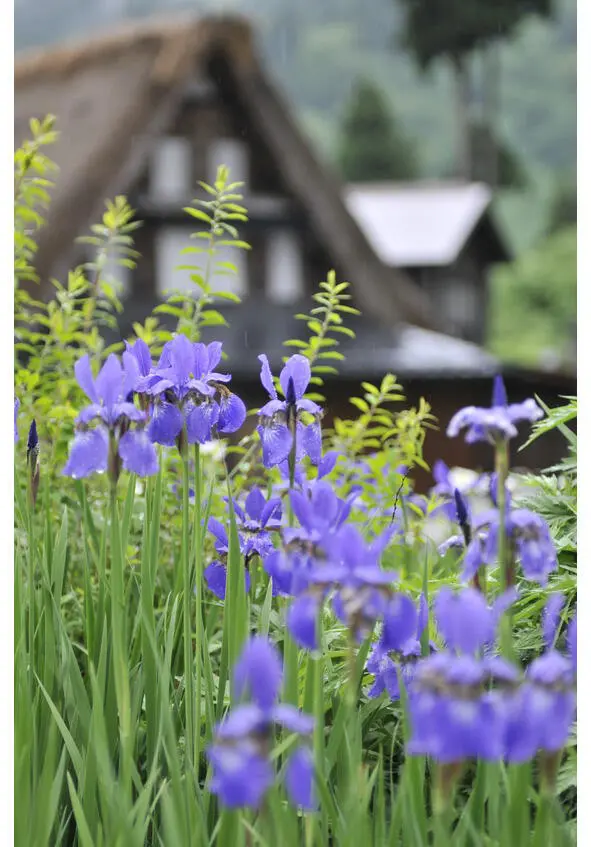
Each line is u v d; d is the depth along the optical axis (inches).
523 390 860.6
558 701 80.6
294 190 866.8
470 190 1695.4
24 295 186.7
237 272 185.0
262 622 121.3
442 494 171.9
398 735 125.1
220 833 98.9
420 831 97.8
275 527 128.6
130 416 106.5
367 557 86.5
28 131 876.0
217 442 176.9
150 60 842.8
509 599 91.4
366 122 2888.8
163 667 115.3
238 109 863.1
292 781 76.4
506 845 92.4
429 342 875.4
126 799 99.3
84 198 759.1
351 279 885.2
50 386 183.3
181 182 855.1
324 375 753.0
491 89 2373.3
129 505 130.5
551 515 139.3
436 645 122.5
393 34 2333.9
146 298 842.2
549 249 2866.6
